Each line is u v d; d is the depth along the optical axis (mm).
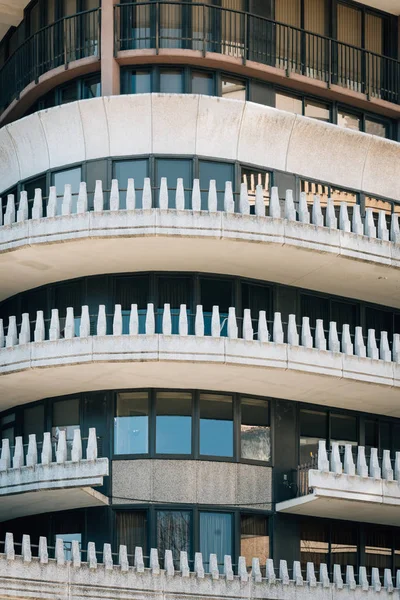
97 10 55094
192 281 53906
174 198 53688
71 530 53281
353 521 55250
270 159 55219
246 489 53125
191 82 55250
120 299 53844
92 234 51812
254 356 51875
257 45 56188
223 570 51812
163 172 54000
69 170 54719
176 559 51875
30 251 52688
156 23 54688
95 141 54312
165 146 54156
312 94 57438
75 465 50875
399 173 57781
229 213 52156
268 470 53750
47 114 54375
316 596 51125
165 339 51438
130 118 53906
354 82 58125
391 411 56719
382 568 55500
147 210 51875
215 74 55594
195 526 52094
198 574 49750
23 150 55688
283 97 56969
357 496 52031
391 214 57188
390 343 57594
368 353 54469
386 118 59219
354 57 58219
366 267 54438
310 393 54469
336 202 56375
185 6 55688
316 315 56188
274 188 53094
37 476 51250
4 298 56531
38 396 54719
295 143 55469
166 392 53312
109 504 52344
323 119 57719
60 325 54312
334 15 58156
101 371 52219
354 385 53750
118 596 48250
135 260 53281
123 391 53469
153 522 52031
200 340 51562
